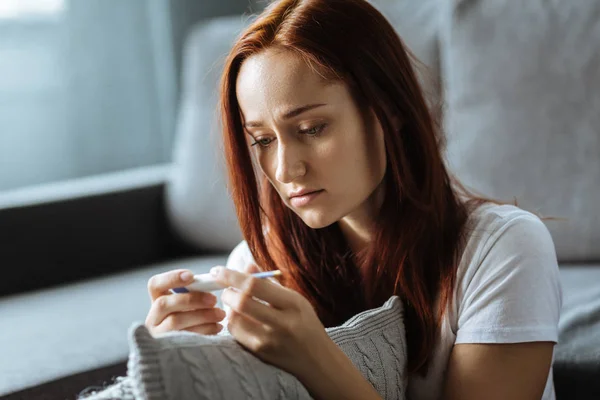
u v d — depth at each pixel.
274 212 1.08
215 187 1.98
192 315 0.88
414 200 0.95
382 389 0.89
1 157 2.49
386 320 0.93
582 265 1.57
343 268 1.07
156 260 2.08
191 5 2.69
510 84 1.63
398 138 0.93
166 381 0.70
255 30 0.91
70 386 1.30
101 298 1.70
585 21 1.57
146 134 2.72
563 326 1.25
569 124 1.57
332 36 0.89
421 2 1.85
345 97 0.89
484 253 0.94
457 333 0.94
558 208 1.57
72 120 2.59
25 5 2.48
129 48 2.66
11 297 1.80
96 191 1.97
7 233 1.83
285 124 0.88
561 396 1.20
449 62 1.72
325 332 0.80
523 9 1.63
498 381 0.90
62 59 2.55
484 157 1.65
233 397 0.72
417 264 0.96
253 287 0.78
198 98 2.05
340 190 0.90
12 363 1.35
